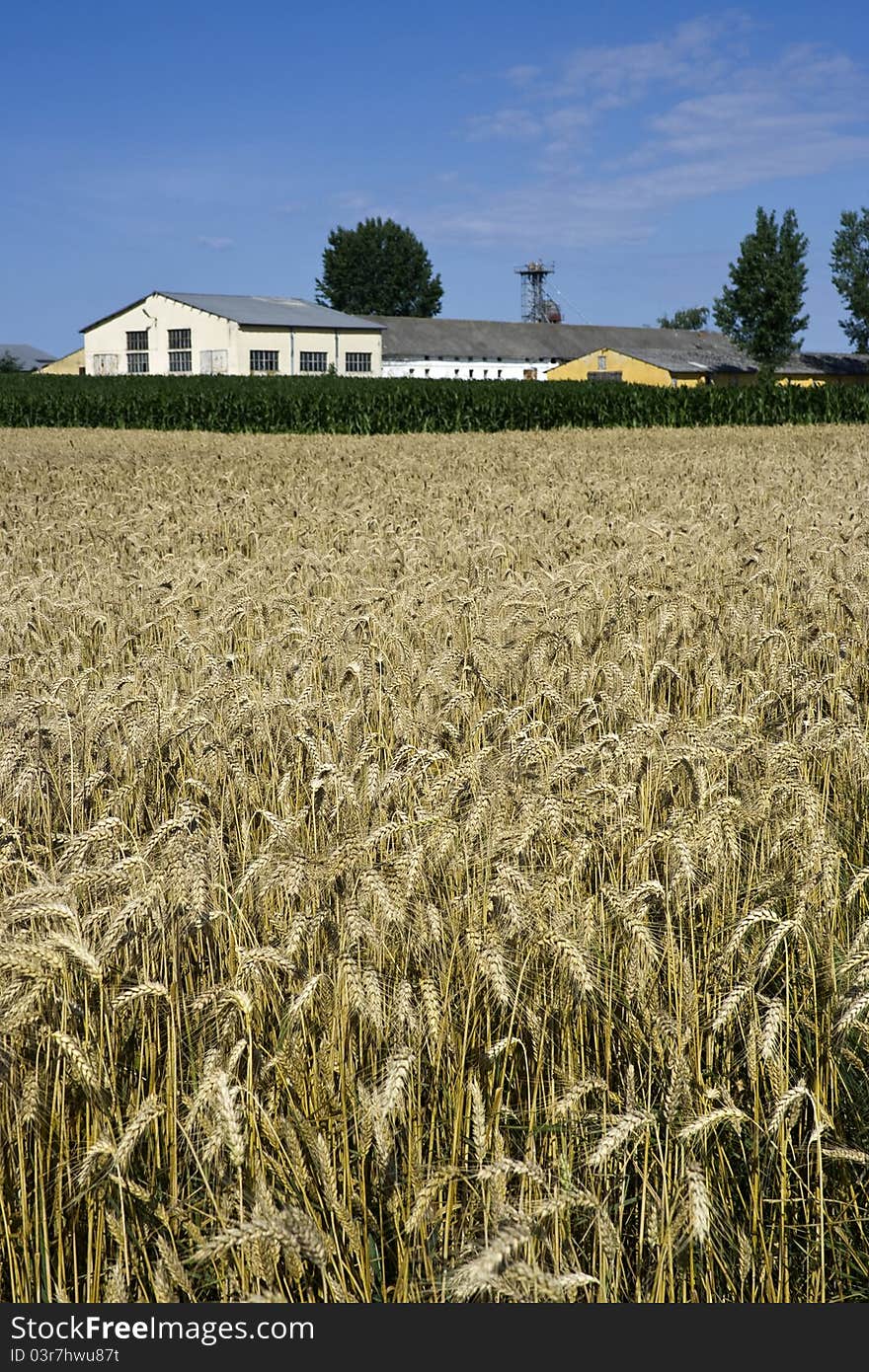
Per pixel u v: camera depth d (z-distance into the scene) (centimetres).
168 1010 400
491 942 384
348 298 15888
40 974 347
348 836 481
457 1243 345
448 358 11844
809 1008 426
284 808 541
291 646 875
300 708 633
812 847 440
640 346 12850
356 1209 365
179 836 427
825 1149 345
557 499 1862
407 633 898
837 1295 358
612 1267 330
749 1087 404
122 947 413
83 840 431
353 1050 396
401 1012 363
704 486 2045
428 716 653
